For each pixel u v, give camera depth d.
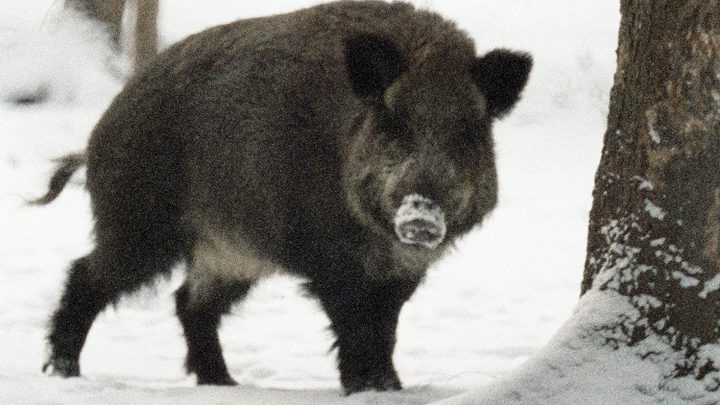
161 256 28.36
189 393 23.42
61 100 80.25
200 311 29.28
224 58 27.31
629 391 17.47
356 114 23.84
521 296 42.72
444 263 47.81
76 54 83.81
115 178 28.42
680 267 17.48
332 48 25.20
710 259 17.30
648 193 17.91
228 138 26.52
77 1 87.12
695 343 17.33
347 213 24.17
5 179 61.31
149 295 29.08
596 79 85.06
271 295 42.50
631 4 18.42
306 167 24.89
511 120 79.56
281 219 25.70
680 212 17.50
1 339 34.38
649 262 17.84
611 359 17.83
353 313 24.94
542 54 89.38
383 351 25.31
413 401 22.66
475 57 23.78
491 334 37.22
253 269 27.92
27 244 49.75
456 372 31.16
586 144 75.00
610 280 18.39
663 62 17.67
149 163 28.00
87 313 28.88
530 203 60.06
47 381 24.20
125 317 38.47
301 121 25.08
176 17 94.62
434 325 38.50
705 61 17.17
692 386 17.23
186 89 27.67
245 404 22.12
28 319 37.81
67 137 71.31
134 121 28.30
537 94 83.31
